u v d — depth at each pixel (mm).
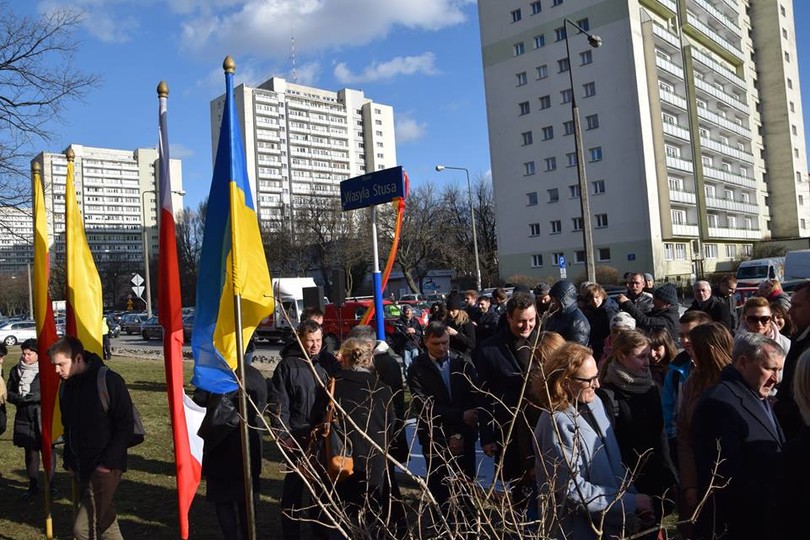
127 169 97188
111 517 4219
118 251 94812
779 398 3654
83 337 5281
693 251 46375
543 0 45281
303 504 5562
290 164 115875
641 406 3504
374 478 4105
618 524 2932
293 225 56625
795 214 57906
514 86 47188
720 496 2822
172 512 5773
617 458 3086
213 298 4383
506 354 4453
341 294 10758
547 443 3023
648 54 42562
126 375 15820
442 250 47094
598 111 43031
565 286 5797
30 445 6340
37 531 5398
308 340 4922
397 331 11492
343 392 4250
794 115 60531
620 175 42219
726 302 8102
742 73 56125
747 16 58969
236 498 4387
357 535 2674
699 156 46531
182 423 4188
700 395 3164
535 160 46375
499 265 48844
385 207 47031
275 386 4773
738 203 51719
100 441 4184
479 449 7180
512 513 2391
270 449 7906
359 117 127188
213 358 4320
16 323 36438
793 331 4445
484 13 48625
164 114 4453
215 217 4375
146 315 41125
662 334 4586
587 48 43375
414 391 4938
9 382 6531
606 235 43000
